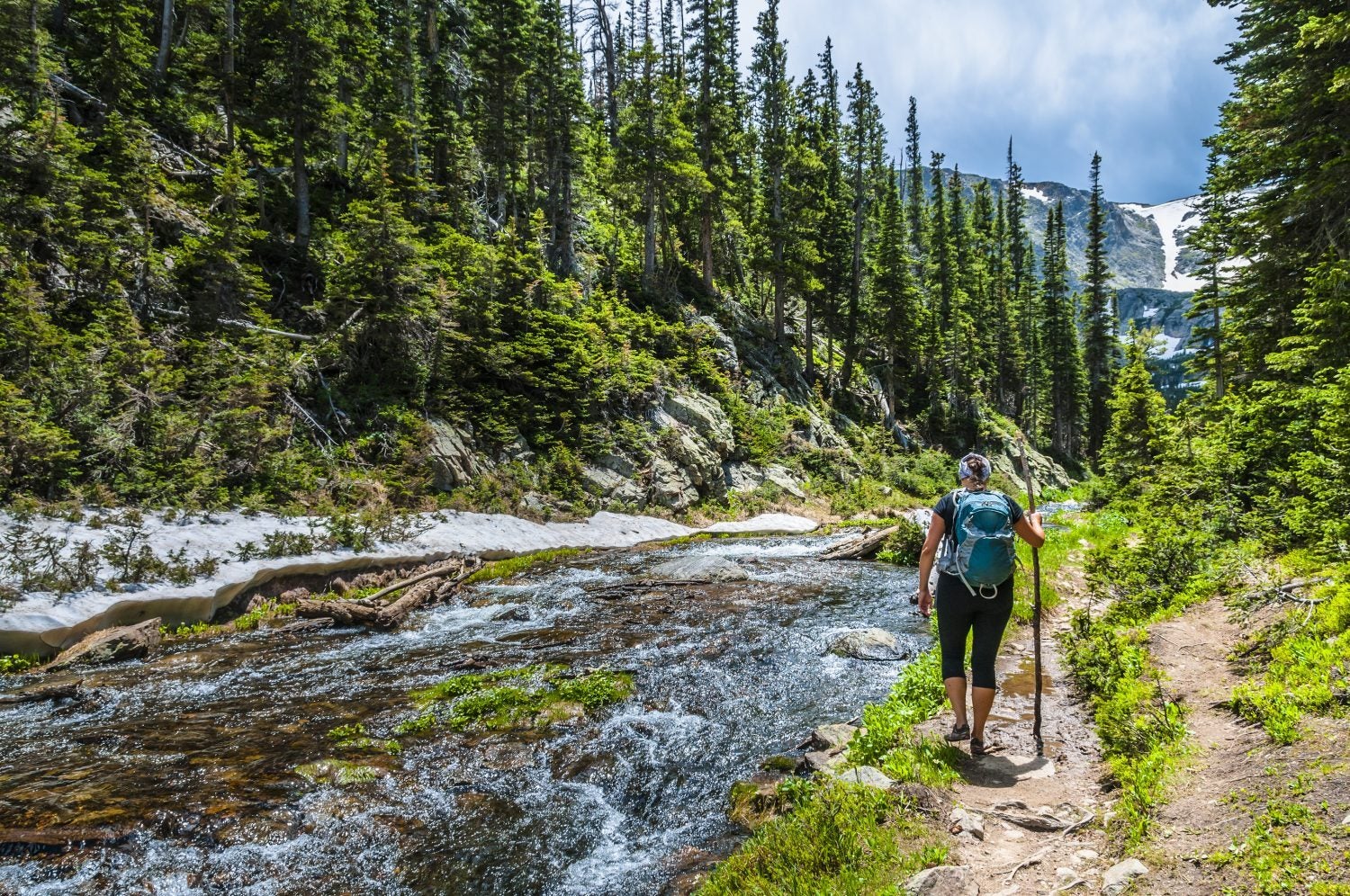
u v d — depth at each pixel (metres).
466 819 5.12
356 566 14.89
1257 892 2.56
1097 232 70.62
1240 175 15.02
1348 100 12.29
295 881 4.34
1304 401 10.18
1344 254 12.55
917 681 6.87
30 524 11.32
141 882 4.26
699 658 9.18
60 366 13.90
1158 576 9.48
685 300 43.66
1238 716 4.47
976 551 4.78
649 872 4.42
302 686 8.14
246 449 16.62
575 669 8.66
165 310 18.81
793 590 14.27
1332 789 3.05
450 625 11.49
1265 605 6.75
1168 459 19.06
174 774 5.70
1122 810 3.60
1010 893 3.08
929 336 58.25
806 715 7.09
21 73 19.34
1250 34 14.20
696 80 46.69
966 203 90.38
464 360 25.05
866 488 39.31
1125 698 5.21
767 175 52.25
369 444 20.61
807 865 3.62
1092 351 71.56
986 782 4.45
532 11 37.91
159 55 27.16
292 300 23.33
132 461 14.37
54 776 5.64
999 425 60.28
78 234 16.39
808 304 48.78
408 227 22.20
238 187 19.78
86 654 9.12
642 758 6.11
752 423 38.06
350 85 32.06
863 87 64.00
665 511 29.30
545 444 26.72
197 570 11.94
